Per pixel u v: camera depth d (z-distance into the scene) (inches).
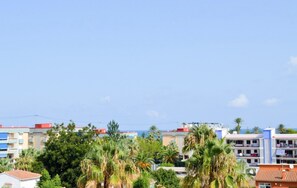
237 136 5088.6
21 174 2898.6
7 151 5216.5
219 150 1553.9
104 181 1700.3
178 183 2815.0
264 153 4918.8
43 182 2817.4
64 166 3043.8
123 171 1715.1
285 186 2301.9
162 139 6909.5
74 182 2947.8
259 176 2397.9
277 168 2460.6
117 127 4990.2
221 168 1551.4
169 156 5201.8
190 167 1621.6
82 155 3002.0
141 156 3885.3
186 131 6565.0
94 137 3373.5
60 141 3129.9
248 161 4987.7
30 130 5866.1
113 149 1713.8
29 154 3932.1
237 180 1594.5
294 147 4785.9
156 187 2711.6
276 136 4909.0
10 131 5285.4
